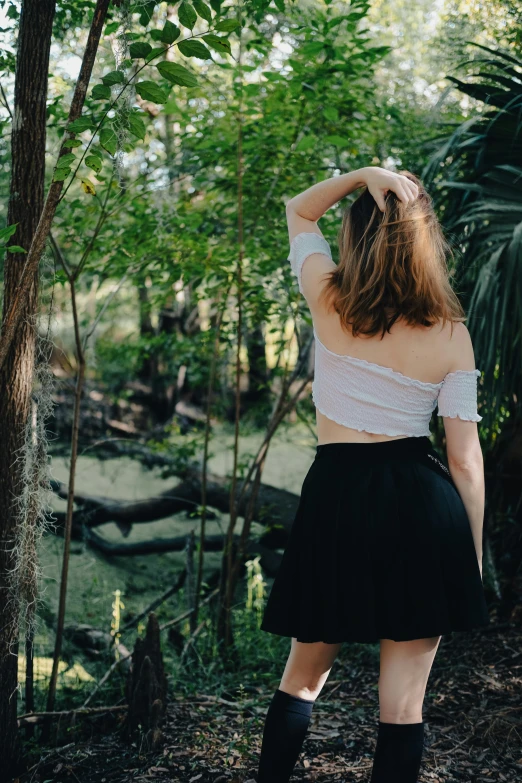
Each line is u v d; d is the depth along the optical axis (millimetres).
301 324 3760
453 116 3598
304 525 1578
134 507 4812
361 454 1536
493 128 2924
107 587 4301
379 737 1526
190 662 3025
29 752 2309
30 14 1977
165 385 7293
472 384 1543
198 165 3404
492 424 2871
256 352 4945
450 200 3092
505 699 2463
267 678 2947
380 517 1483
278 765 1643
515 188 2863
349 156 3557
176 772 2141
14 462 2119
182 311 6641
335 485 1540
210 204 3559
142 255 3135
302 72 2918
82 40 2951
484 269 2689
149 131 3459
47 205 1803
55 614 3789
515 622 2973
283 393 3473
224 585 3326
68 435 6664
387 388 1524
